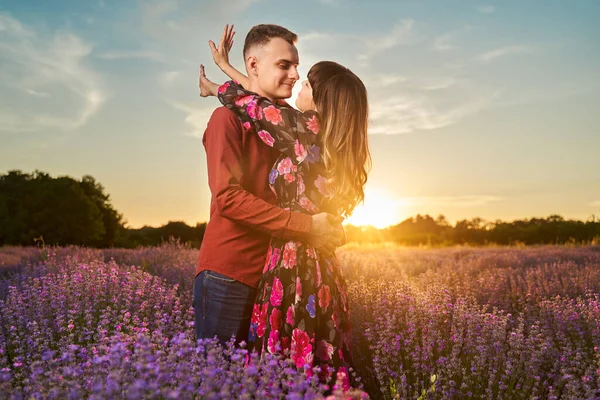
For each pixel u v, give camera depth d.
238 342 2.54
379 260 9.41
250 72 2.71
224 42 3.25
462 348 3.32
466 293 5.08
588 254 10.55
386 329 3.35
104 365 1.97
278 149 2.49
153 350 2.27
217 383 1.92
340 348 2.45
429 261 10.28
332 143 2.44
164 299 4.02
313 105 2.64
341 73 2.53
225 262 2.51
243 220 2.37
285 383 1.97
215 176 2.41
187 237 26.23
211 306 2.52
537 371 3.08
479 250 13.38
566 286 5.94
